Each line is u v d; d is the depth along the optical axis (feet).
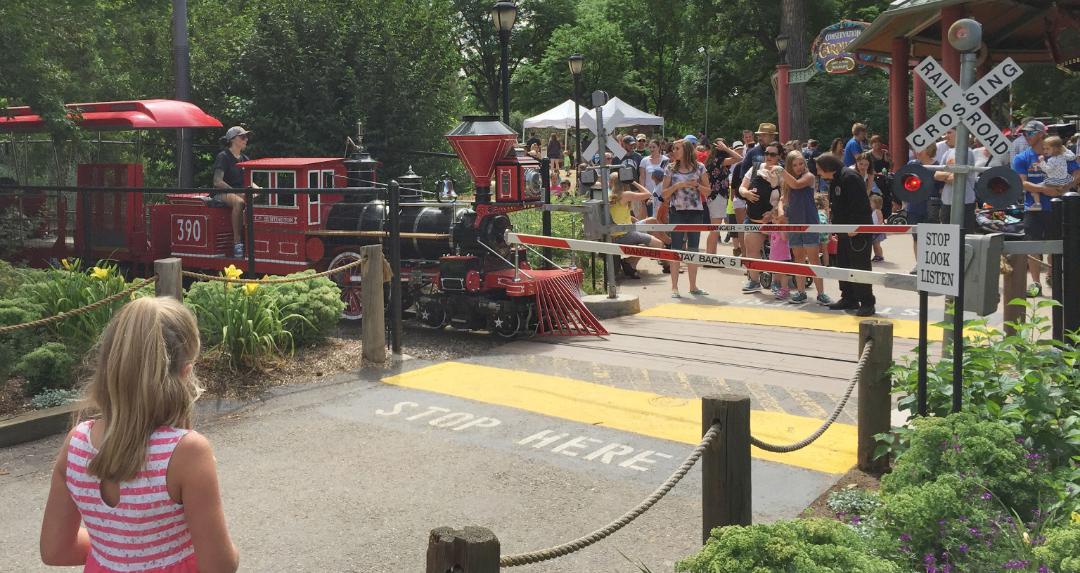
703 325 32.96
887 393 17.84
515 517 16.30
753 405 22.82
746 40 146.00
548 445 20.12
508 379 25.68
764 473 18.06
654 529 15.69
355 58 62.34
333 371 26.68
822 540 9.56
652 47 200.64
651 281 43.80
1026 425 14.97
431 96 64.85
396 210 28.53
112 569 7.30
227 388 24.59
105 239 42.52
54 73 43.19
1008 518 11.85
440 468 18.79
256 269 36.63
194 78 64.64
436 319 32.48
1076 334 18.21
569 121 98.48
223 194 37.55
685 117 195.42
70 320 26.23
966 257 16.21
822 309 35.55
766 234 39.99
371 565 14.55
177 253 38.96
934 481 12.87
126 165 41.70
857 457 18.74
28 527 16.42
